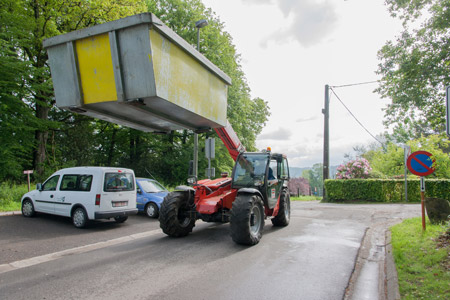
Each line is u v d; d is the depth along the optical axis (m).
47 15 15.09
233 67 23.02
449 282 3.97
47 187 9.69
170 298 3.89
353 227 8.91
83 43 4.34
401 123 12.78
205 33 22.36
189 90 4.98
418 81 11.27
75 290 4.16
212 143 12.62
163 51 4.27
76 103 4.34
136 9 17.12
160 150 23.62
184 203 7.76
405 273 4.47
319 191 81.81
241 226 6.40
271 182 8.13
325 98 20.67
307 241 7.09
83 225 8.63
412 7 10.62
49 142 20.08
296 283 4.43
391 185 17.38
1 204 11.38
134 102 4.21
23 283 4.44
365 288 4.37
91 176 8.81
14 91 13.46
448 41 10.44
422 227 6.95
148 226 9.21
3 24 13.16
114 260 5.61
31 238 7.41
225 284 4.38
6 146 13.05
